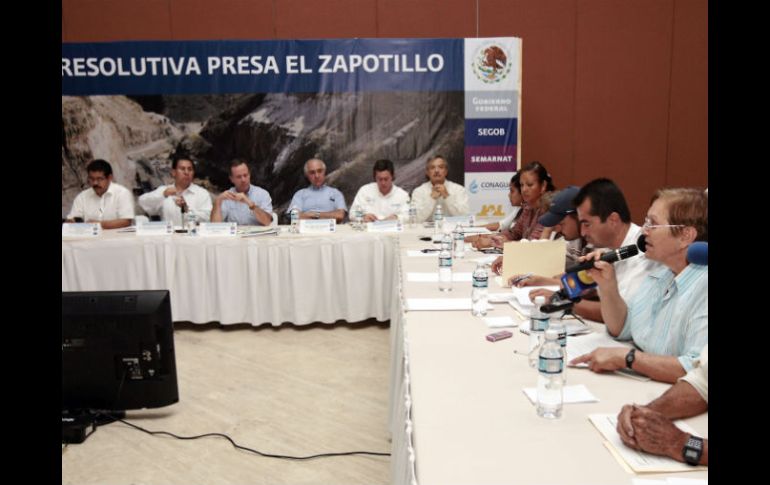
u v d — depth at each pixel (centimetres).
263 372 335
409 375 148
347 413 278
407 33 538
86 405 240
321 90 498
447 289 249
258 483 216
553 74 544
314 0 537
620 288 191
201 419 271
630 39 539
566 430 116
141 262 409
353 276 412
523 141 554
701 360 117
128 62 492
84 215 473
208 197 497
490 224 436
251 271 404
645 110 548
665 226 145
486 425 118
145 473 224
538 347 169
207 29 541
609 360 146
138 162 503
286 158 505
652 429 103
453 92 496
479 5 534
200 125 500
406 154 503
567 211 271
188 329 421
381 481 216
